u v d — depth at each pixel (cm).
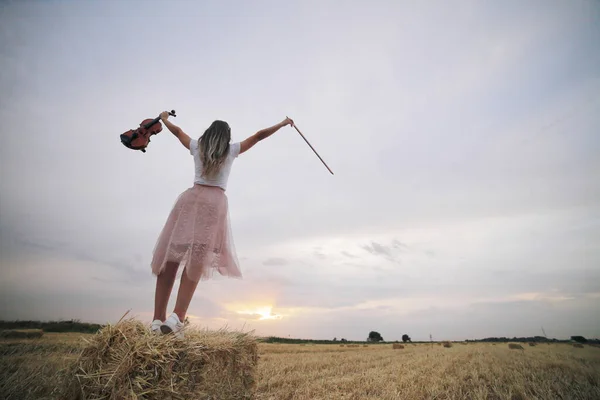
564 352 1864
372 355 1745
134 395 240
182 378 272
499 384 854
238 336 359
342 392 700
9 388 418
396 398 654
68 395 259
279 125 369
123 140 371
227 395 321
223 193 328
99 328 275
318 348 2703
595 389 775
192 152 331
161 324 279
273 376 824
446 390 766
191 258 289
